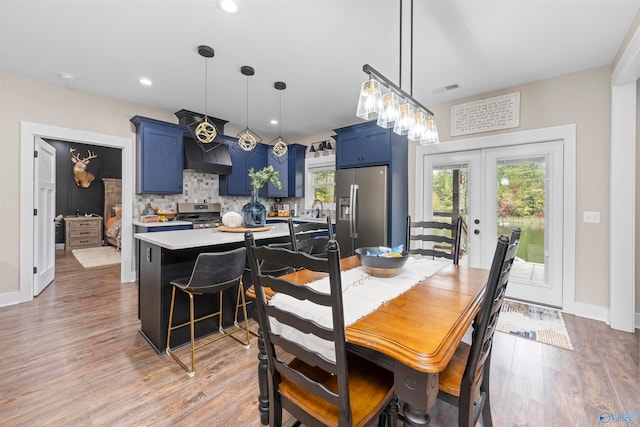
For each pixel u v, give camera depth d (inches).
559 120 115.9
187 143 174.9
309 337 45.7
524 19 82.2
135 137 157.9
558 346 89.2
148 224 147.9
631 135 98.7
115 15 83.0
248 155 213.0
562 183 116.8
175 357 82.4
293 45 97.7
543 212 122.0
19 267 124.6
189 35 92.7
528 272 126.0
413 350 35.0
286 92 138.6
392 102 70.1
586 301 111.5
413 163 158.2
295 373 41.2
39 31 90.8
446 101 143.9
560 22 83.2
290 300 50.1
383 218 148.4
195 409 62.6
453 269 74.5
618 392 67.7
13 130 121.6
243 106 159.0
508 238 39.1
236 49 100.5
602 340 92.7
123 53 103.8
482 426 59.3
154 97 146.3
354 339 38.6
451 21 83.7
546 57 102.4
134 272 157.6
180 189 168.2
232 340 94.0
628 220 99.3
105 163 290.4
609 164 105.7
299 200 234.2
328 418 39.4
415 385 35.8
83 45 98.7
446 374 48.3
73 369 76.4
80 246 262.4
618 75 95.2
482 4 76.5
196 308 93.5
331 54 103.2
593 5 76.2
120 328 100.7
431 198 152.9
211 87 133.3
